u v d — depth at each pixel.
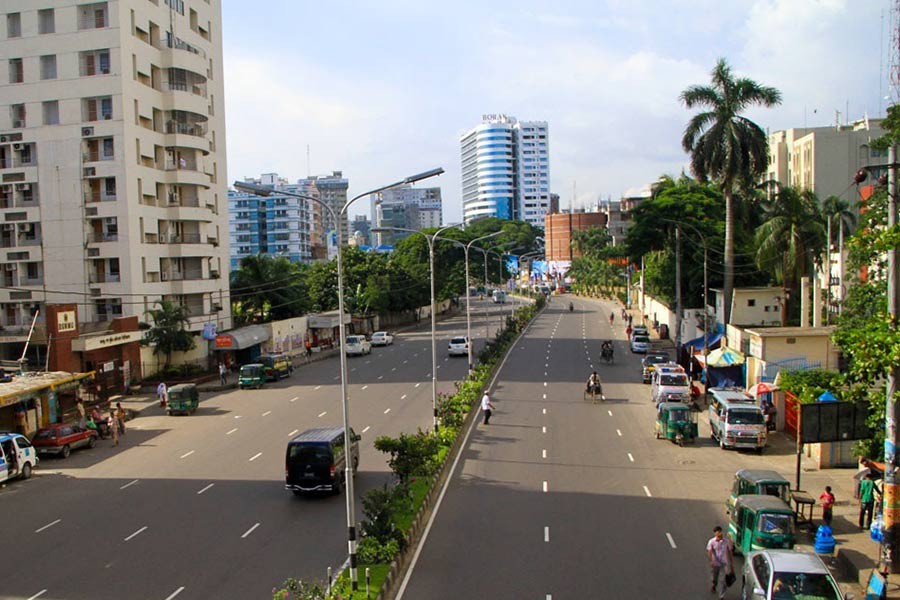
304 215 175.25
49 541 22.64
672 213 70.19
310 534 22.53
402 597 17.91
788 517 19.28
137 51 58.22
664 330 79.38
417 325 107.81
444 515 24.30
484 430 37.78
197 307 64.56
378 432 37.16
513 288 173.75
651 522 23.33
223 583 18.84
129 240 56.53
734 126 51.72
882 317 18.62
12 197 57.50
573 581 18.66
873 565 19.02
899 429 18.58
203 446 36.00
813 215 54.28
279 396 50.53
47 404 40.88
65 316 47.38
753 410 32.72
